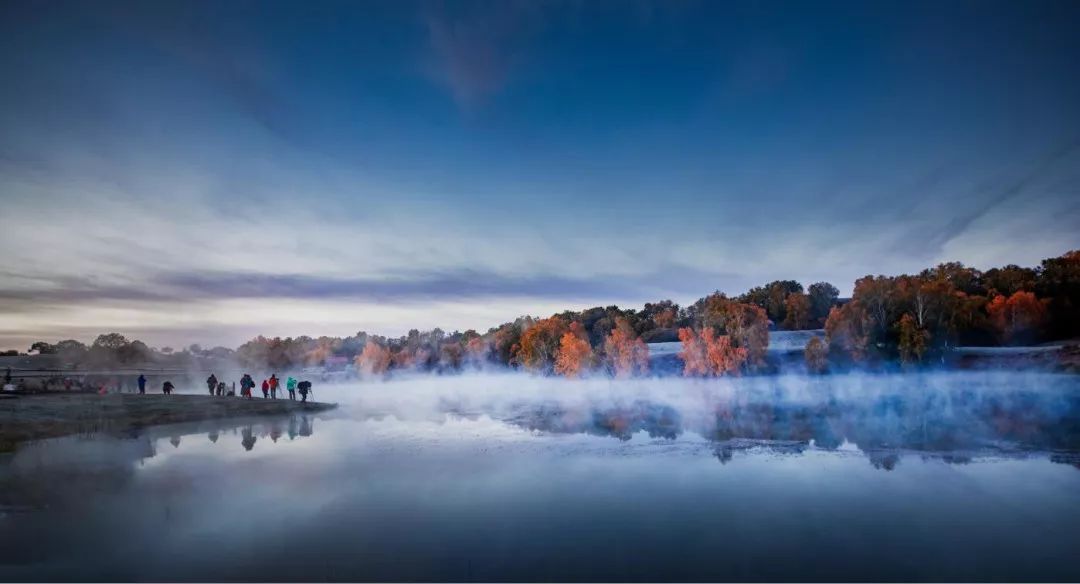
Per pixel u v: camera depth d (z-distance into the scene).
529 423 43.22
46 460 26.50
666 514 18.17
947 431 37.78
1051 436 35.53
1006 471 25.03
